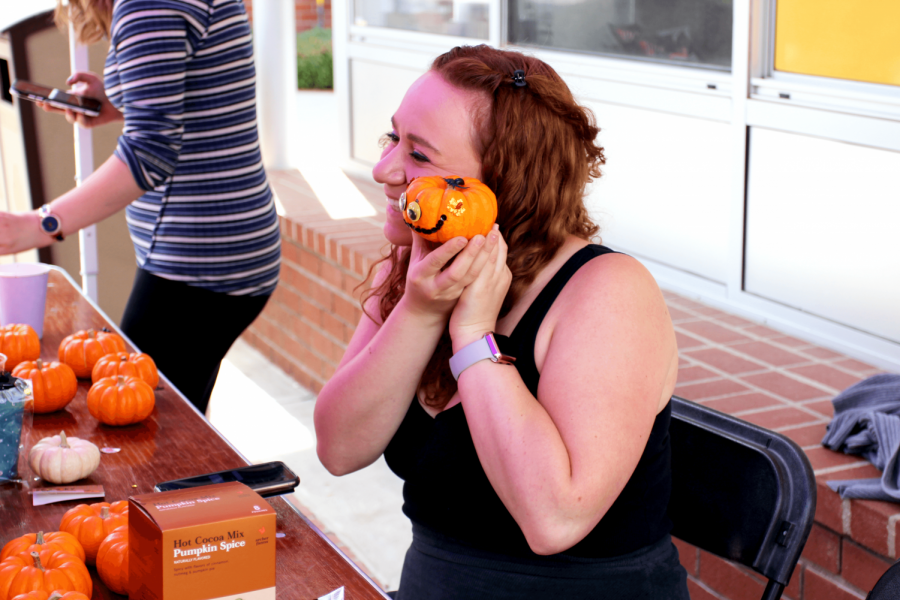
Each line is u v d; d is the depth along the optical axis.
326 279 4.02
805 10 2.99
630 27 3.65
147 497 1.04
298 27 12.30
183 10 2.10
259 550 1.01
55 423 1.59
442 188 1.12
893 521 1.94
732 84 3.23
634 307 1.16
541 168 1.22
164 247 2.35
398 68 5.01
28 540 1.10
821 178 3.00
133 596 1.04
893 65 2.76
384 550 2.84
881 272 2.87
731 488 1.49
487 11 4.31
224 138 2.28
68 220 2.06
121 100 2.24
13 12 3.57
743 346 3.07
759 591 2.21
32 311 1.93
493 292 1.17
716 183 3.38
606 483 1.09
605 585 1.22
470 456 1.25
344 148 5.67
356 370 1.30
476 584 1.24
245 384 4.29
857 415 2.27
